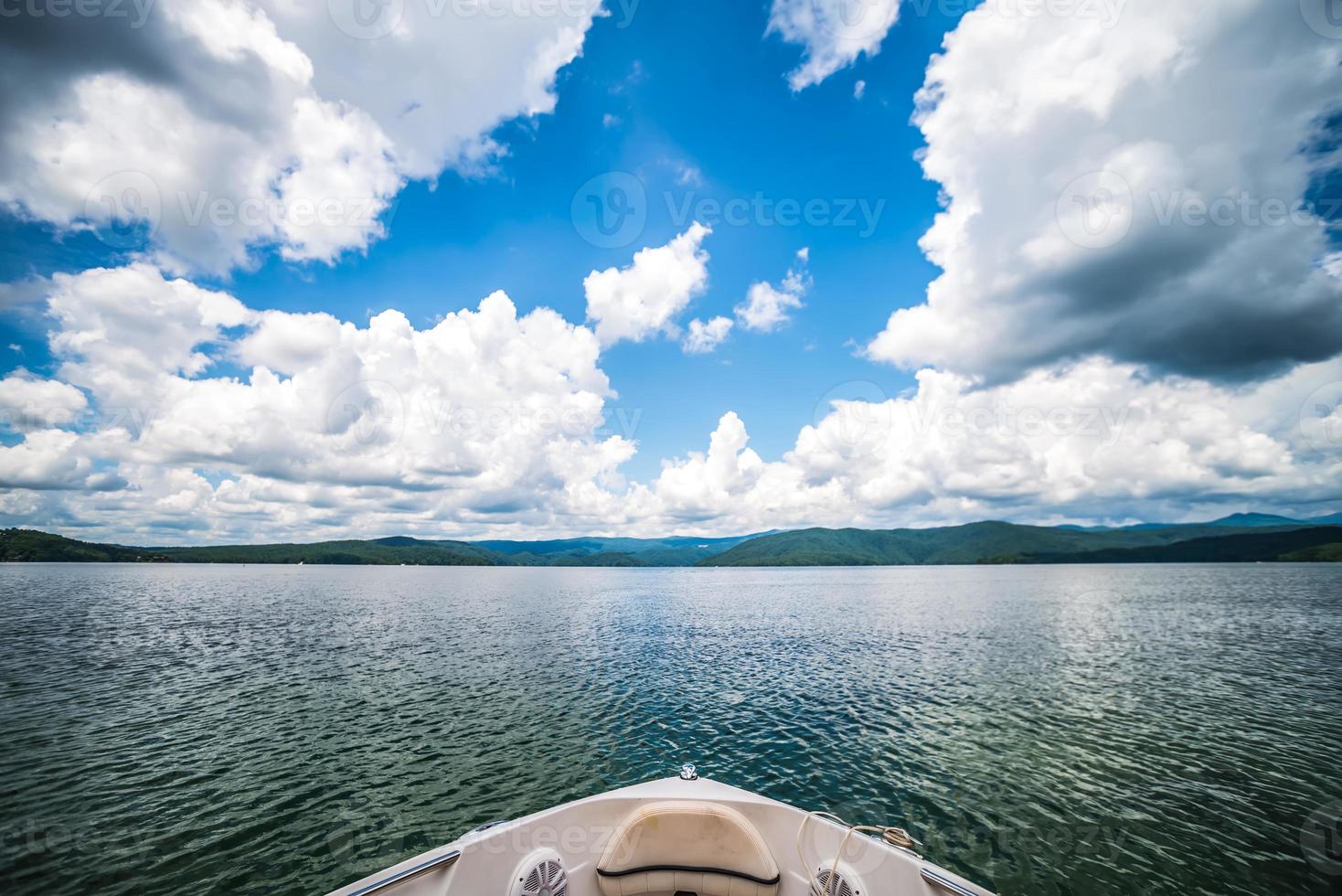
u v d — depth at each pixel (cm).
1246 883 1364
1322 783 1980
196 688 3434
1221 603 9550
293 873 1385
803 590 14875
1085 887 1347
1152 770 2098
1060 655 4744
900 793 1884
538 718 2791
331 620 7275
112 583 15938
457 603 10312
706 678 3766
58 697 3209
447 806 1758
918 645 5309
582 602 10756
